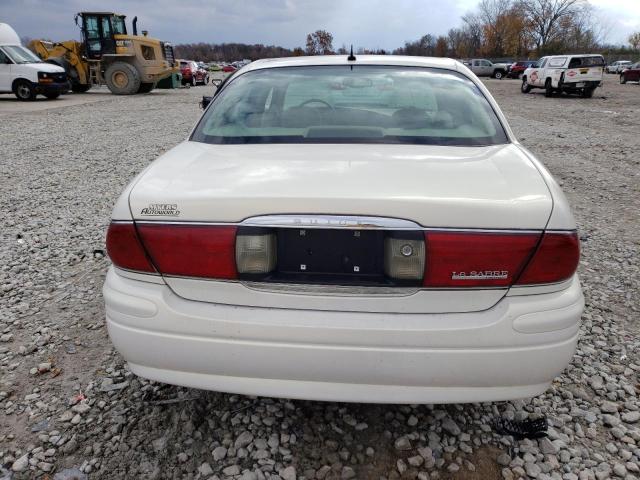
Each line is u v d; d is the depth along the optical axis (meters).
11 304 3.58
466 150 2.34
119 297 1.97
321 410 2.46
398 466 2.14
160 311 1.91
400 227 1.78
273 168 2.06
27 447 2.23
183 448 2.23
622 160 9.22
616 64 61.59
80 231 5.25
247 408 2.47
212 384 1.96
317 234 1.84
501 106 20.16
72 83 24.94
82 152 9.87
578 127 13.78
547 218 1.83
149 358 1.96
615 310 3.54
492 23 77.62
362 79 2.92
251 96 2.83
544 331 1.84
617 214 5.93
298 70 3.05
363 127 2.54
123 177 7.81
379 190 1.83
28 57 21.33
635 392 2.65
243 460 2.16
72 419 2.39
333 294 1.86
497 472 2.13
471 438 2.30
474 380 1.85
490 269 1.81
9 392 2.59
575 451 2.24
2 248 4.76
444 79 2.95
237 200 1.83
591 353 3.00
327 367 1.85
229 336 1.87
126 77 24.47
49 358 2.90
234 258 1.85
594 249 4.73
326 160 2.13
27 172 8.14
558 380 2.74
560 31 70.06
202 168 2.13
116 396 2.56
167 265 1.91
